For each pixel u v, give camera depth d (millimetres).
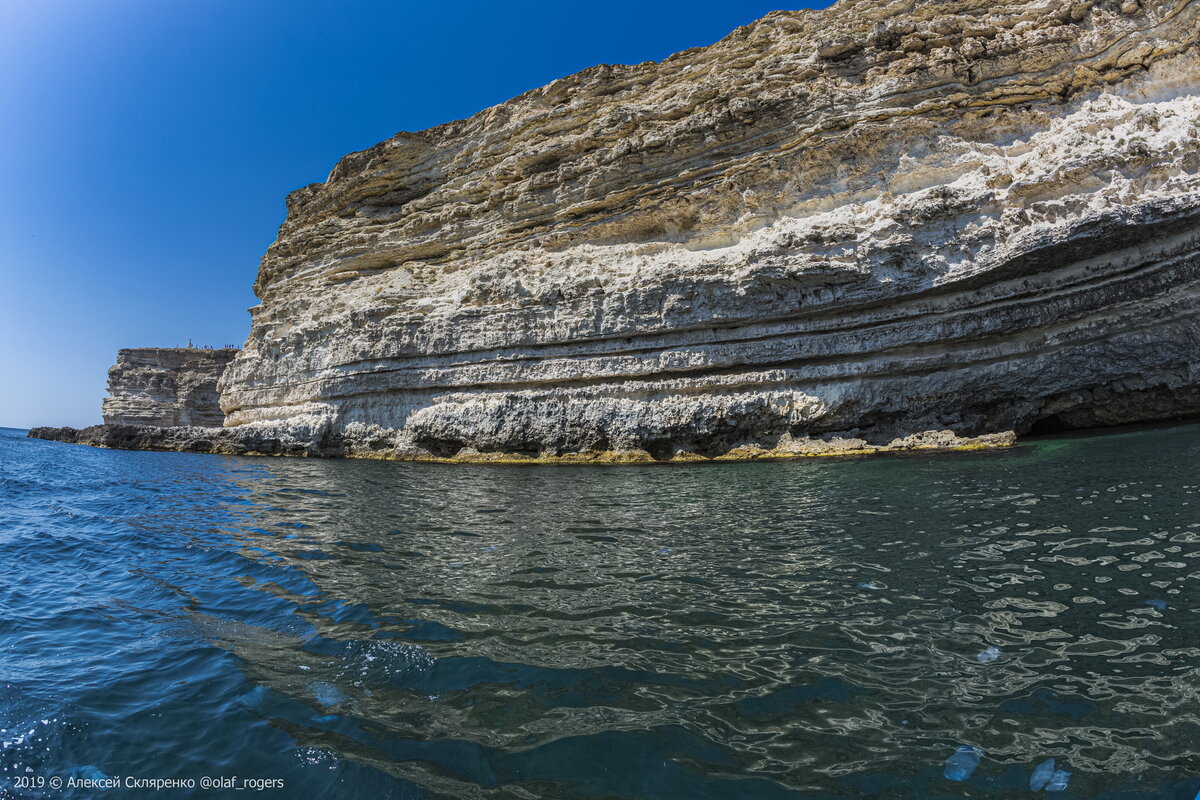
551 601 5418
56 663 4434
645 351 18594
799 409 16812
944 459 13320
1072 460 11375
